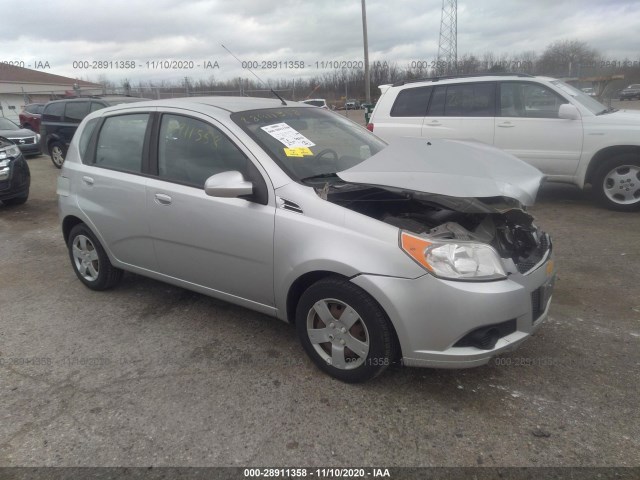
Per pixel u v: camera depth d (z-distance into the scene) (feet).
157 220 11.62
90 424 8.63
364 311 8.74
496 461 7.57
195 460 7.76
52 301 13.89
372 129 25.48
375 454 7.79
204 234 10.77
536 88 21.98
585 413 8.55
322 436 8.20
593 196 21.74
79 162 13.80
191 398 9.27
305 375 9.87
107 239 13.14
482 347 8.30
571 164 21.43
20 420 8.79
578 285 13.79
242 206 10.09
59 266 16.88
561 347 10.64
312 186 9.70
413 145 10.43
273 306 10.27
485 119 22.79
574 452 7.69
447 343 8.27
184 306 13.23
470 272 8.20
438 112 23.93
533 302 9.16
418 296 8.21
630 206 20.70
